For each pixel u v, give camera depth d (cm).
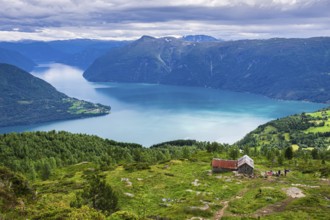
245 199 9319
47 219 5356
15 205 6325
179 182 12681
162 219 7562
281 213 7650
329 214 7488
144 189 11856
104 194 7681
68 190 12794
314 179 12488
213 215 7962
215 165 14588
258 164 17912
